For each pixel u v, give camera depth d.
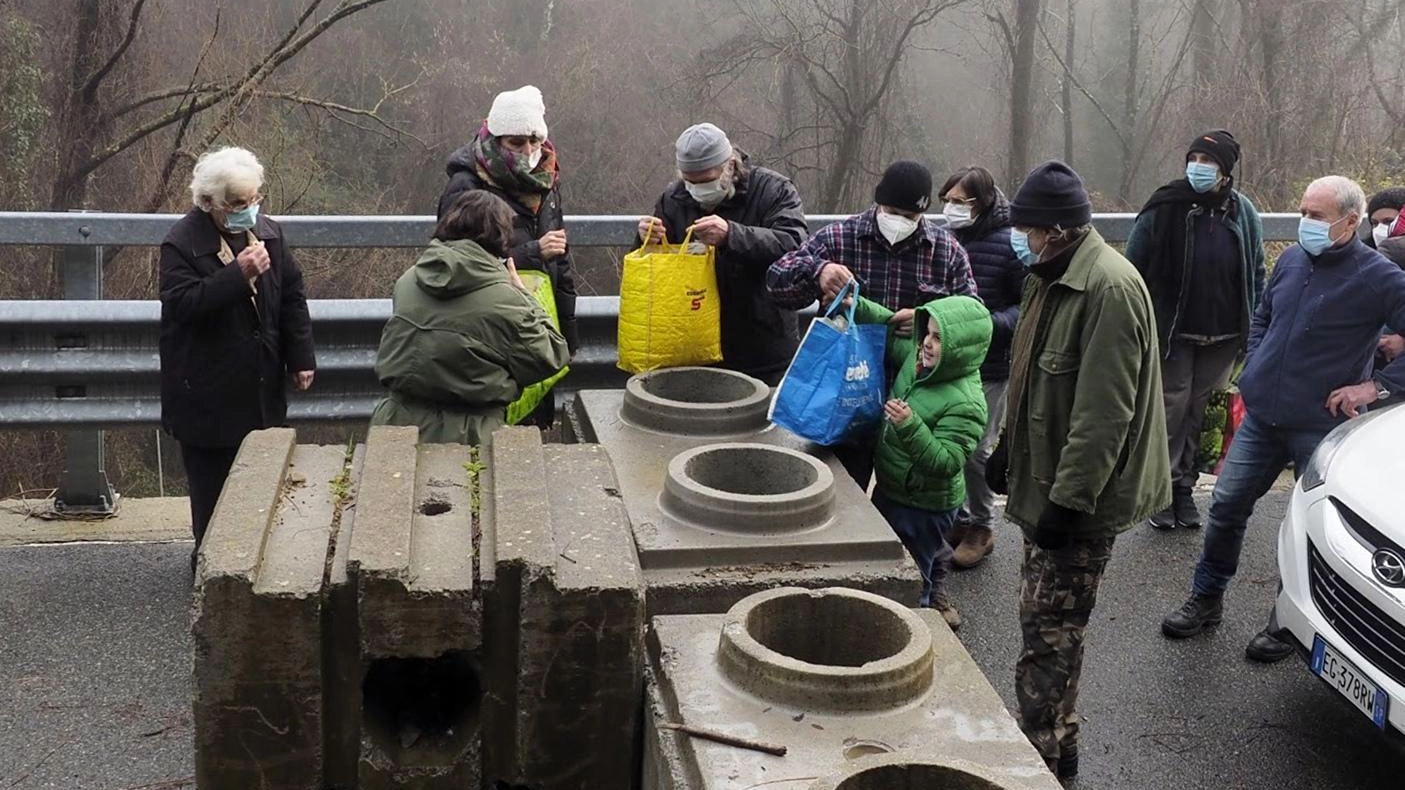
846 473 3.97
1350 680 4.13
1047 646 3.91
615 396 4.74
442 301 4.05
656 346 4.91
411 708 2.80
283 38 15.75
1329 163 22.17
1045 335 3.80
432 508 2.88
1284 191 22.11
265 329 4.75
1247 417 5.23
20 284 12.38
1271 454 5.16
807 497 3.44
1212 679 4.92
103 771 3.88
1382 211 6.51
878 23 24.34
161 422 5.19
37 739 4.03
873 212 4.73
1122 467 3.72
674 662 2.71
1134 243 6.00
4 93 15.28
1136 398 3.69
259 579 2.50
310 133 17.56
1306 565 4.46
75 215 5.28
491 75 23.53
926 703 2.59
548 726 2.66
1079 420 3.60
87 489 5.80
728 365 5.24
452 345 4.01
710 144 4.90
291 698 2.53
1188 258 5.87
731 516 3.40
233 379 4.68
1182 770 4.28
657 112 25.30
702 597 3.23
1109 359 3.57
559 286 5.25
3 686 4.33
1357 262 5.00
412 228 5.84
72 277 5.40
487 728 2.67
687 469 3.68
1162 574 5.88
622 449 4.08
